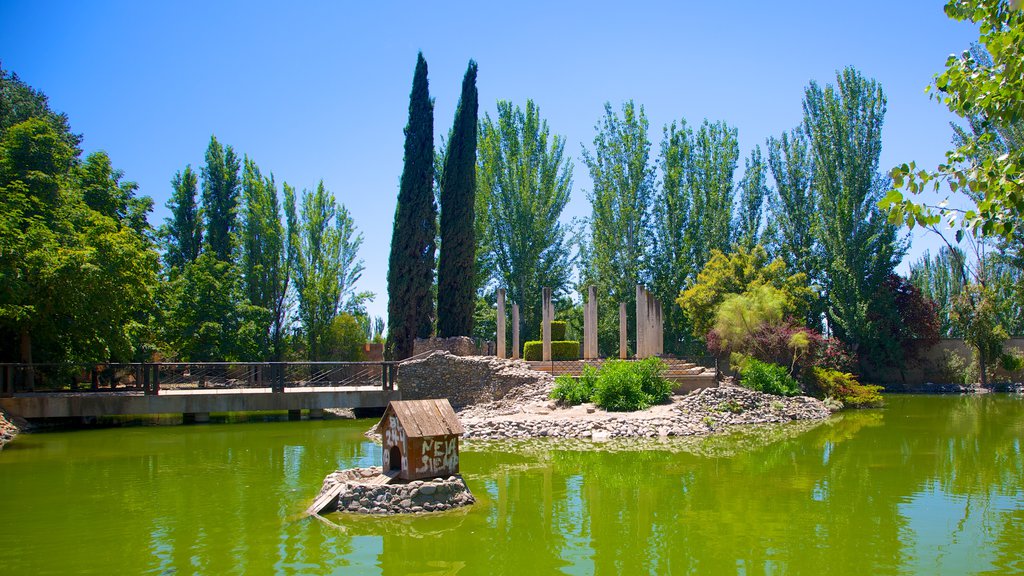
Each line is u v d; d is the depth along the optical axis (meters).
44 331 23.20
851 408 30.11
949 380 43.94
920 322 43.56
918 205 6.84
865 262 43.50
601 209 46.59
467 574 8.02
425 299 35.44
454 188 36.03
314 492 12.52
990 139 7.05
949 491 12.47
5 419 21.56
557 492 12.45
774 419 24.19
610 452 17.48
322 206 45.78
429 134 35.91
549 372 29.09
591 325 30.61
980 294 41.34
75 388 28.16
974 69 7.30
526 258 46.94
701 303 39.44
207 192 46.44
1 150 25.14
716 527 10.05
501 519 10.48
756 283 37.88
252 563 8.41
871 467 14.99
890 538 9.46
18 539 9.50
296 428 23.72
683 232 46.69
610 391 23.80
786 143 46.91
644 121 46.72
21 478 14.12
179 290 37.22
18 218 22.41
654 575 7.98
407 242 35.22
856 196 43.31
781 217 47.12
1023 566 8.27
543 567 8.27
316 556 8.67
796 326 34.34
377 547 9.05
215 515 10.81
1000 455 16.55
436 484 11.25
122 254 23.62
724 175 46.97
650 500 11.80
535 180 46.81
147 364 24.59
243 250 45.50
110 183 29.52
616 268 46.50
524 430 20.89
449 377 27.16
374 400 27.31
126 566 8.31
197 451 17.97
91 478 14.07
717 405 24.27
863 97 43.59
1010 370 41.38
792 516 10.67
